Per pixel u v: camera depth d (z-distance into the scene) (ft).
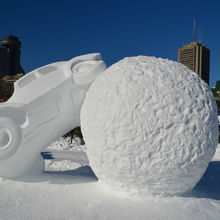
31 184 16.44
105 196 13.74
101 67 17.74
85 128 14.42
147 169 12.73
